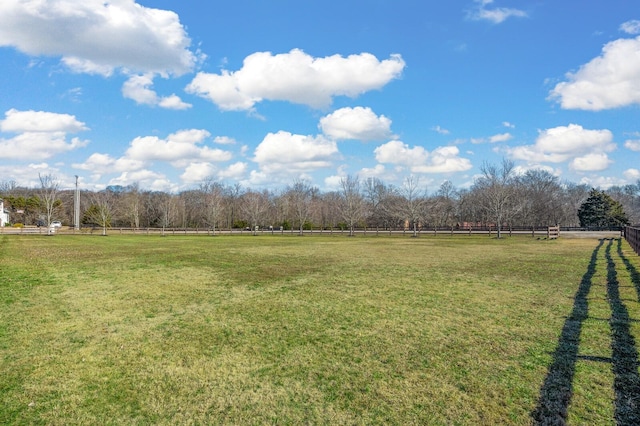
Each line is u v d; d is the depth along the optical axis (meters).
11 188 96.12
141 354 6.05
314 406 4.37
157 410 4.31
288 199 72.12
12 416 4.18
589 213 63.50
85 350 6.23
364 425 3.98
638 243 19.19
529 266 16.14
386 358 5.80
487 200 61.75
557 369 5.26
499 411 4.20
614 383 4.79
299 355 5.96
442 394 4.61
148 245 30.67
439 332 7.04
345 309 8.82
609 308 8.55
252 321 7.88
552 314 8.17
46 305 9.34
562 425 3.90
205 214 68.50
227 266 16.62
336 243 33.84
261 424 4.02
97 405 4.43
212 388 4.85
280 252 23.80
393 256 21.06
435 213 63.28
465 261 18.30
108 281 12.74
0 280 12.91
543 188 71.75
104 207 64.19
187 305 9.31
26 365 5.61
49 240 37.81
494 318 7.93
